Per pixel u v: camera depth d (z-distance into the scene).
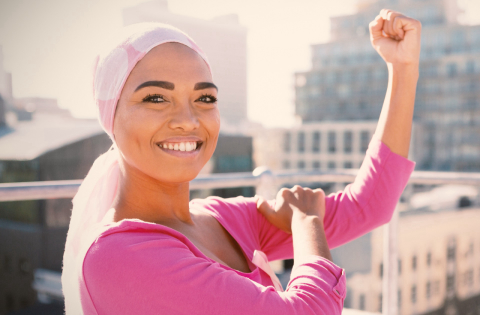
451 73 59.62
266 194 1.56
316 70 66.00
